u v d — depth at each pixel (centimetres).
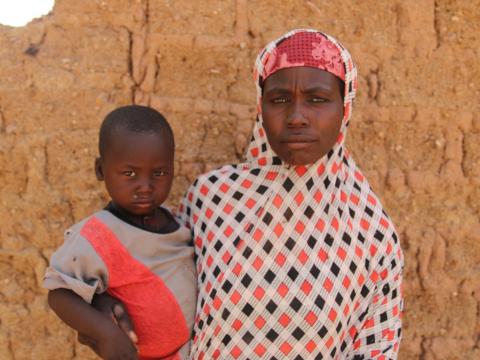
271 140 170
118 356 159
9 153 219
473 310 246
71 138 222
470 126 244
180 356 178
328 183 178
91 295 163
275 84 166
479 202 246
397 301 186
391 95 240
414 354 246
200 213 189
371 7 239
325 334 173
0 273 224
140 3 226
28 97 220
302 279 173
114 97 225
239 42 233
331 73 166
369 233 182
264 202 180
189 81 231
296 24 236
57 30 223
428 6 240
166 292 173
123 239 169
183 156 229
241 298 173
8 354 225
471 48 243
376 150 241
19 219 221
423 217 243
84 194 223
